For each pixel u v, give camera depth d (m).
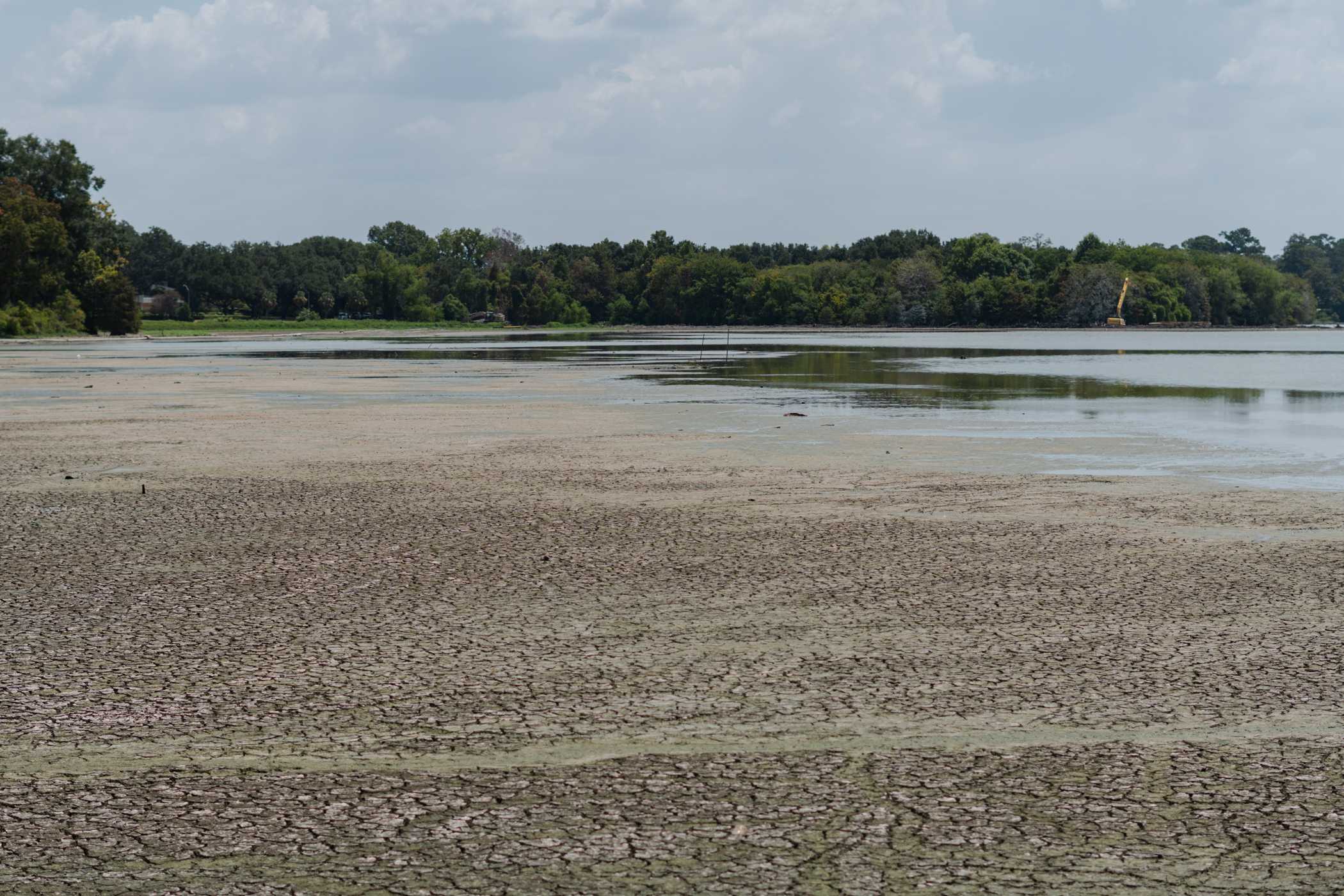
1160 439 28.11
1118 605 11.81
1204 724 8.29
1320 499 18.98
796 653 10.14
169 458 24.97
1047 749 7.83
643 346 109.81
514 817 6.80
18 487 20.67
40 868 6.21
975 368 67.12
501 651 10.21
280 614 11.55
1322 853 6.30
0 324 131.50
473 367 67.50
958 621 11.22
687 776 7.39
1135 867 6.16
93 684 9.28
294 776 7.42
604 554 14.61
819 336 157.88
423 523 16.89
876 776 7.38
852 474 22.08
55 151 144.00
